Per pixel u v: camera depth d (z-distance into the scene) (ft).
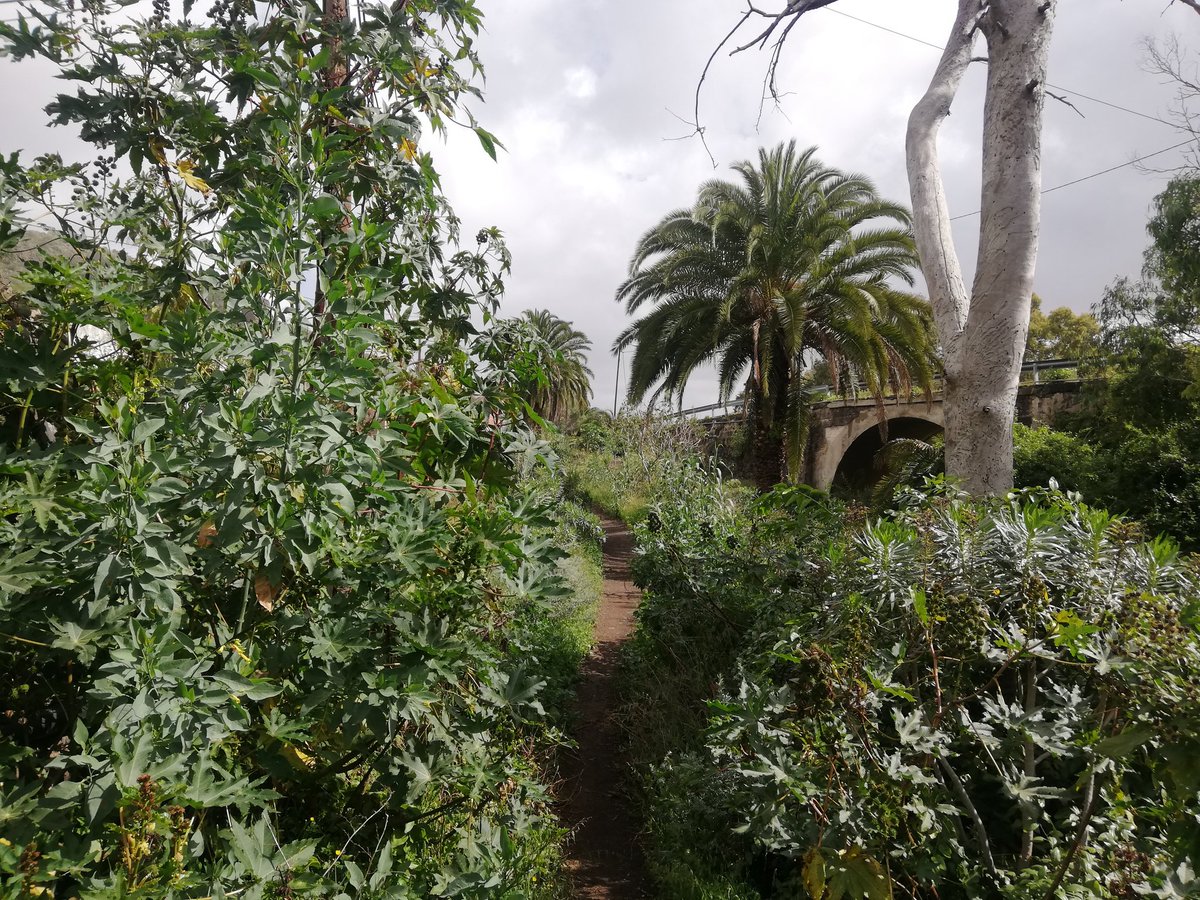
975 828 8.46
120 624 5.28
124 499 5.12
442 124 9.72
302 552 5.81
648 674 18.69
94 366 6.73
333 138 7.40
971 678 10.06
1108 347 49.98
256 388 5.78
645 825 12.93
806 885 8.02
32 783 4.85
